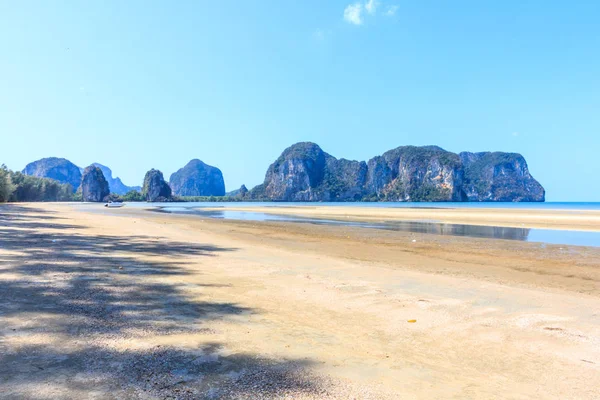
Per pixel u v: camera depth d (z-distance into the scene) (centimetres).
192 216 5409
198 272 1122
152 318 652
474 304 832
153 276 1033
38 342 514
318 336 602
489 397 414
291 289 936
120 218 4378
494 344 588
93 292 816
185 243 1906
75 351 489
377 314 741
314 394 403
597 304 852
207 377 432
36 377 410
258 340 569
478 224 3794
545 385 450
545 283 1103
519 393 427
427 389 429
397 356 530
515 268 1366
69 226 2828
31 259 1227
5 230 2298
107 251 1515
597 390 439
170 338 557
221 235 2433
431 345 580
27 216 4134
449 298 884
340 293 908
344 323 679
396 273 1212
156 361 470
